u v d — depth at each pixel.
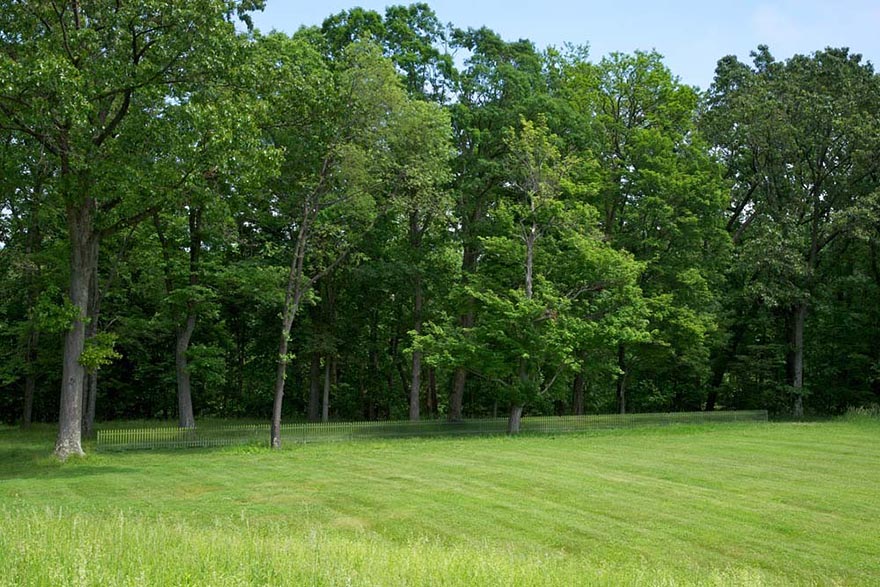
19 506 16.38
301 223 33.19
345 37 39.84
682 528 16.16
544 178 36.62
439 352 36.53
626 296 37.75
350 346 48.81
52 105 22.39
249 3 25.64
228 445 31.16
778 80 48.75
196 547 10.40
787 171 48.31
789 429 37.53
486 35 40.59
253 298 37.41
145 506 17.55
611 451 28.55
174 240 36.91
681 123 44.84
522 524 16.48
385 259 42.50
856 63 50.38
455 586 9.36
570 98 43.53
